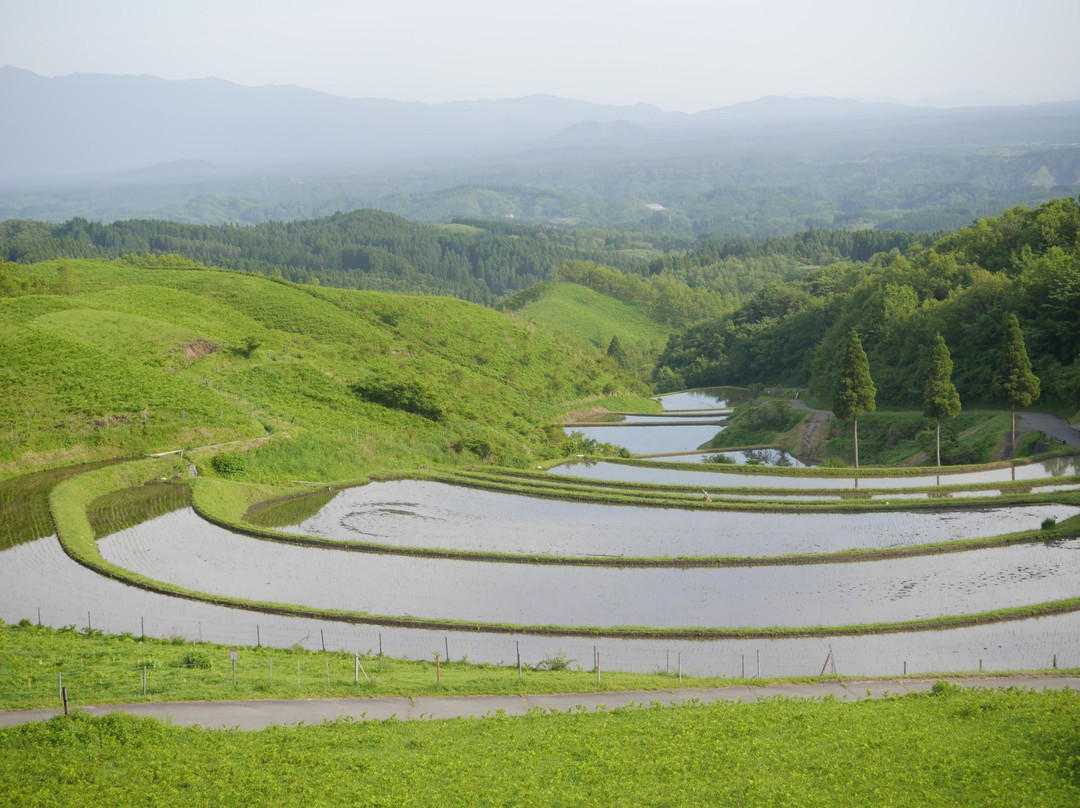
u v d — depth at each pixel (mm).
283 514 71938
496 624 49156
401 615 50531
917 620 48688
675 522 69375
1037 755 31016
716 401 177500
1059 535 62219
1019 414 101750
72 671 39531
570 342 191125
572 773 30875
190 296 142375
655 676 42312
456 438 98875
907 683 40938
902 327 126312
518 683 40594
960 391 114062
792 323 189625
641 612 51156
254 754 31844
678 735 33812
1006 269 140750
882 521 68125
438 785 30000
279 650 45344
